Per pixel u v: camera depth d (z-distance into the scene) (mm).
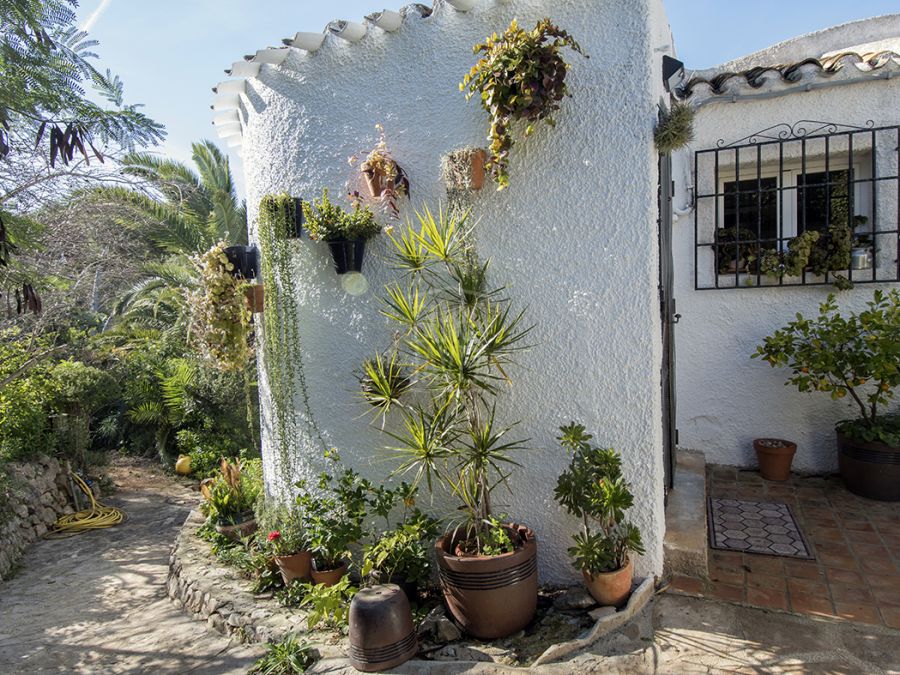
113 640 4250
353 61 4105
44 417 8484
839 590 3232
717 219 5207
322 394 4316
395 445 4066
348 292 4188
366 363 3762
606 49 3312
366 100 4066
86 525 7777
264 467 5039
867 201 4941
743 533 3990
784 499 4531
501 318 3350
